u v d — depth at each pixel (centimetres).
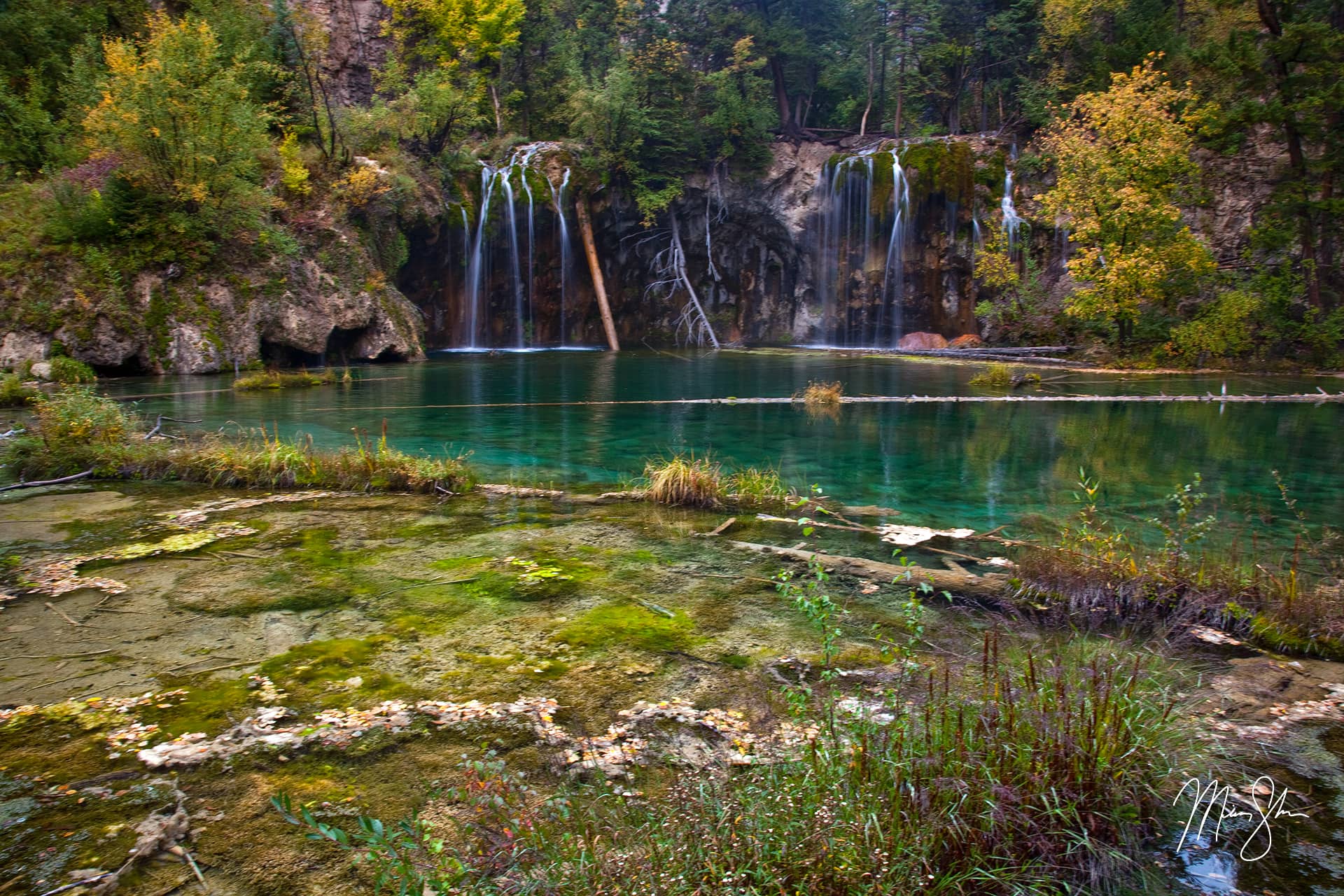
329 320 2520
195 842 321
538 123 4016
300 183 2600
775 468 1151
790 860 276
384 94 3506
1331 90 2417
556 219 3575
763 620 560
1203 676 482
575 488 1006
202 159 2177
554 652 506
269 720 418
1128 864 311
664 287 4050
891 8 4019
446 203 3212
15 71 2545
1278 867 313
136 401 1708
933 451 1285
